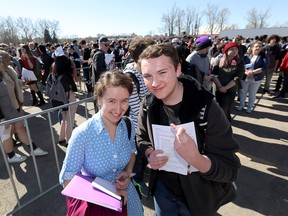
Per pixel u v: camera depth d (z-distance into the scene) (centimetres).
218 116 118
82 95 783
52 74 375
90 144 142
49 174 326
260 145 404
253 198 267
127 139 157
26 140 358
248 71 536
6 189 294
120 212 136
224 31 4128
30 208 258
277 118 541
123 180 149
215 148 122
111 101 136
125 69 237
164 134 130
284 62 679
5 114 316
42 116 585
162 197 151
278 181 298
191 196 138
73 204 138
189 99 118
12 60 778
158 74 110
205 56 402
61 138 408
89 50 1032
